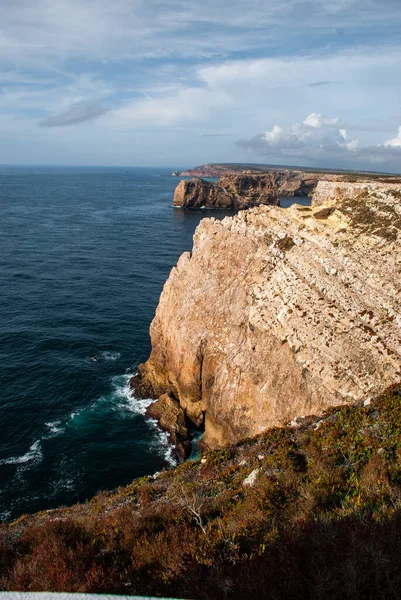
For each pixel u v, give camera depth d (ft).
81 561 32.22
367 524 26.66
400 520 27.68
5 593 23.54
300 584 22.15
